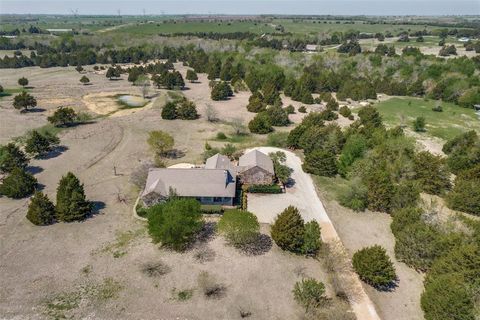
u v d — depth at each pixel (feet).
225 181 206.08
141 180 223.30
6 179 212.64
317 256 170.19
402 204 202.69
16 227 183.62
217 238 179.11
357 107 422.41
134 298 142.92
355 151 258.16
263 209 206.59
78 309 137.18
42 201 184.03
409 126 351.05
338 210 209.87
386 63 533.55
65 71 588.09
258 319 135.13
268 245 175.73
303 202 215.72
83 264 159.53
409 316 140.05
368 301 145.69
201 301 142.31
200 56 627.05
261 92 476.13
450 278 137.90
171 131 325.83
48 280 150.20
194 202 174.29
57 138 278.87
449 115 396.16
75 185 192.03
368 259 150.10
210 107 369.09
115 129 325.62
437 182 228.02
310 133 282.97
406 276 160.76
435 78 488.85
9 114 352.69
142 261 162.30
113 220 191.83
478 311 124.98
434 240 162.91
